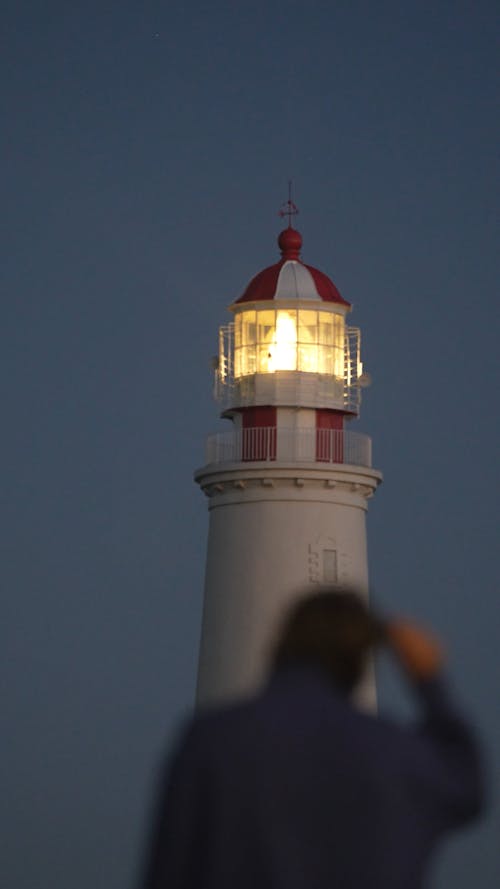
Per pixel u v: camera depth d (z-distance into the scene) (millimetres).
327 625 19375
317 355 97938
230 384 99250
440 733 18875
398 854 18484
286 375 97188
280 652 19562
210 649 97375
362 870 18438
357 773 18500
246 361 98438
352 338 99500
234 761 18641
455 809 18672
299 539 96312
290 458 96750
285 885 18422
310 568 96250
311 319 98125
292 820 18547
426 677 18953
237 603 96688
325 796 18500
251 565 96688
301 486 96500
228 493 97938
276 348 97625
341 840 18500
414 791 18531
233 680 96062
